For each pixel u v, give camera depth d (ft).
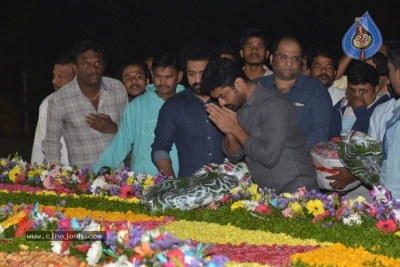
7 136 76.79
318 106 28.53
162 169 28.45
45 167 32.04
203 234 22.66
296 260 19.27
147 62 38.68
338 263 19.04
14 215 22.47
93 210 26.61
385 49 34.76
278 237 22.31
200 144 28.32
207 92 24.72
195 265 17.19
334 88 33.83
